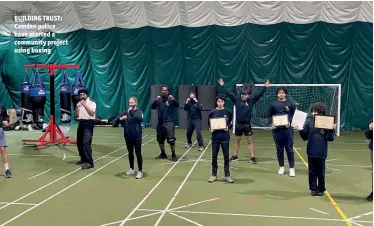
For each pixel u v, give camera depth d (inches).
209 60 612.1
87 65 645.9
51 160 370.3
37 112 515.8
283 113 302.4
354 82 585.9
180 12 601.6
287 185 278.2
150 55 625.9
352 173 315.3
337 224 201.5
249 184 281.1
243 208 227.9
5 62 650.2
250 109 349.7
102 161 363.6
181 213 219.6
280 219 209.0
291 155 303.4
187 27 608.7
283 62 597.6
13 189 271.0
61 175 311.1
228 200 243.4
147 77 630.5
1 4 615.2
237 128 352.2
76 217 213.8
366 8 561.0
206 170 325.4
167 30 614.2
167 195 254.8
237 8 586.2
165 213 219.8
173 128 362.0
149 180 293.9
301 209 225.6
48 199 247.4
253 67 602.5
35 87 502.0
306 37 584.7
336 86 570.3
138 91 633.6
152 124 621.6
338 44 579.8
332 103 589.3
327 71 587.5
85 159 351.6
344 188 270.8
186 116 606.2
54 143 456.8
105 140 492.7
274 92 598.5
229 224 202.1
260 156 385.4
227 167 287.6
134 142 300.4
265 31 592.1
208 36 606.9
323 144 245.8
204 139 497.4
